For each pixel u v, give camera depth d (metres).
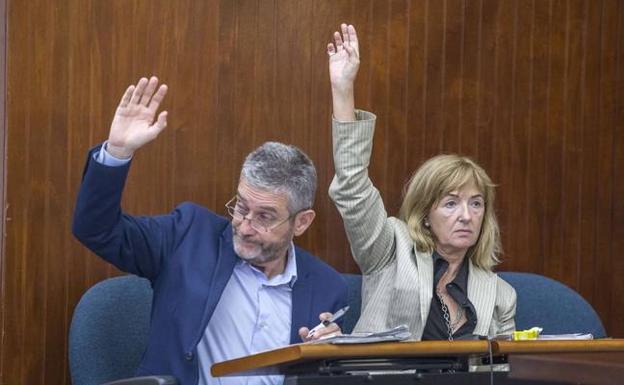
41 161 10.63
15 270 10.55
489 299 10.80
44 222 10.65
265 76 11.42
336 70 10.61
